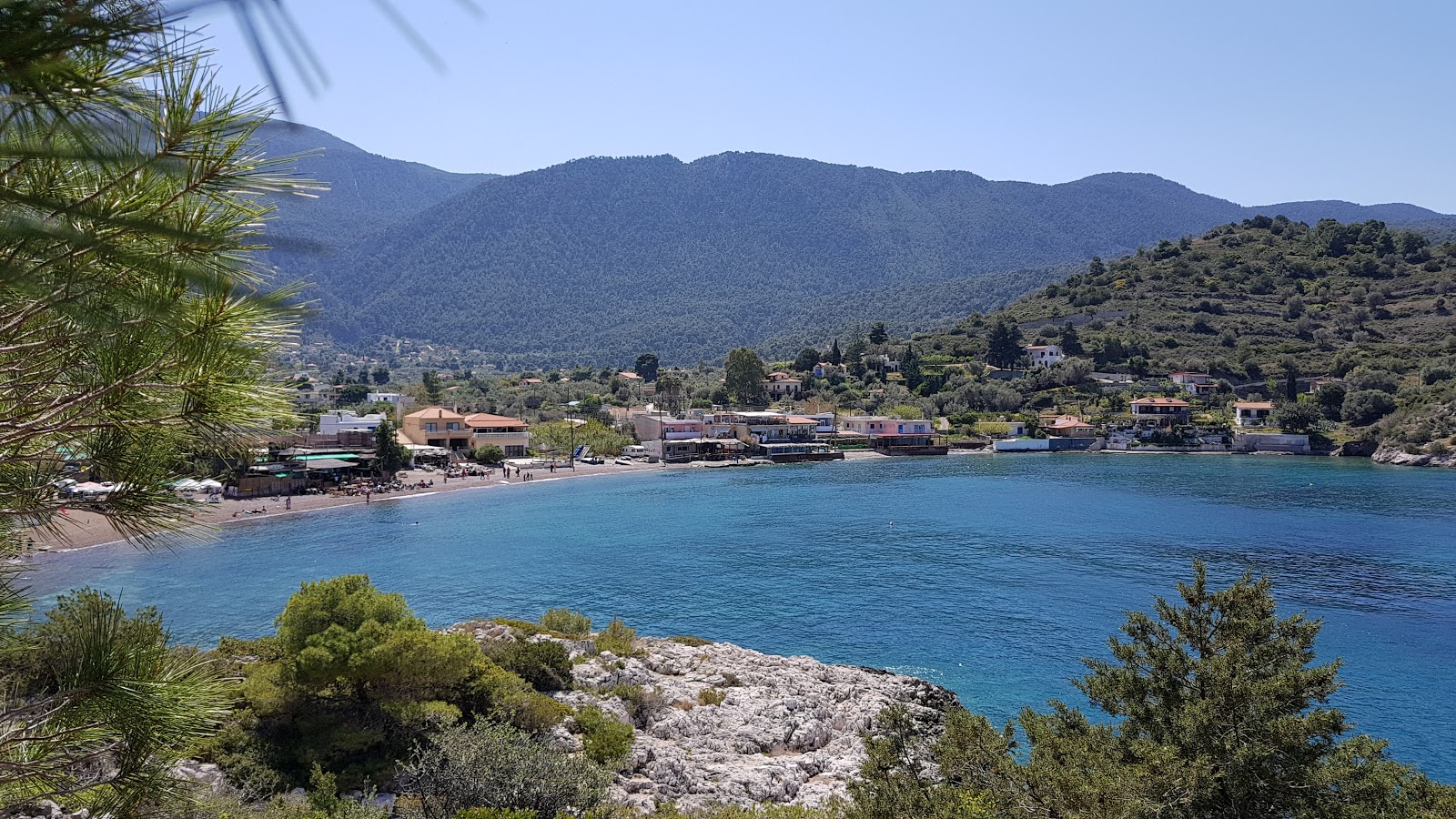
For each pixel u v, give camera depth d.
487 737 22.88
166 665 5.73
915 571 66.81
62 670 5.25
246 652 31.28
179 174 2.87
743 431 164.50
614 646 43.31
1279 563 68.25
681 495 111.69
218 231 3.62
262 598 54.84
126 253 2.97
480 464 136.00
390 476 114.00
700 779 28.08
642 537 82.00
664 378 191.38
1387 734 36.31
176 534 5.57
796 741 33.62
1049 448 173.88
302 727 25.23
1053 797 15.67
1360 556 70.75
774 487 120.50
